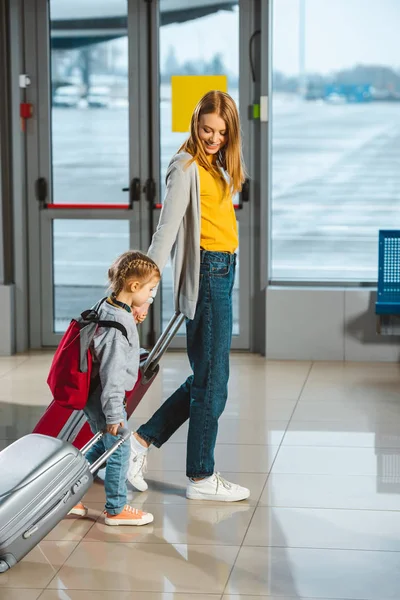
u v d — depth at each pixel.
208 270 4.22
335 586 3.49
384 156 7.54
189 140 4.24
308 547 3.86
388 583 3.51
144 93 7.74
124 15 7.70
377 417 5.85
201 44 7.66
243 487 4.48
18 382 6.87
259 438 5.43
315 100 7.54
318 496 4.46
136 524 4.11
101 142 7.84
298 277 7.75
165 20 7.67
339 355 7.52
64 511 3.53
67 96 7.81
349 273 7.69
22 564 3.73
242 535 3.99
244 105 7.63
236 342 7.87
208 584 3.52
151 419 4.57
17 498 3.37
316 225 7.68
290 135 7.61
